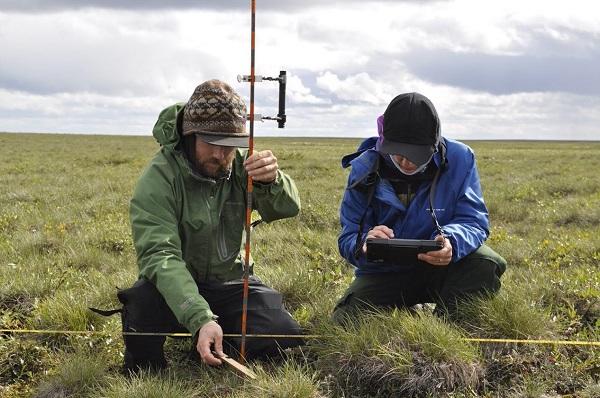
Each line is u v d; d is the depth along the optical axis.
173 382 3.93
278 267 6.33
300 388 3.79
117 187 15.76
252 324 4.26
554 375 4.05
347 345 4.09
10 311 5.29
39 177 19.83
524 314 4.45
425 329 4.11
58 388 4.07
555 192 15.59
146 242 3.88
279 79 3.85
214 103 3.85
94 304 5.32
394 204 4.44
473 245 4.33
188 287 3.75
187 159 4.06
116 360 4.45
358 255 4.46
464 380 3.92
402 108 4.09
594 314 5.02
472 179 4.51
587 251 7.74
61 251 7.72
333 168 22.78
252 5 3.73
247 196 4.00
